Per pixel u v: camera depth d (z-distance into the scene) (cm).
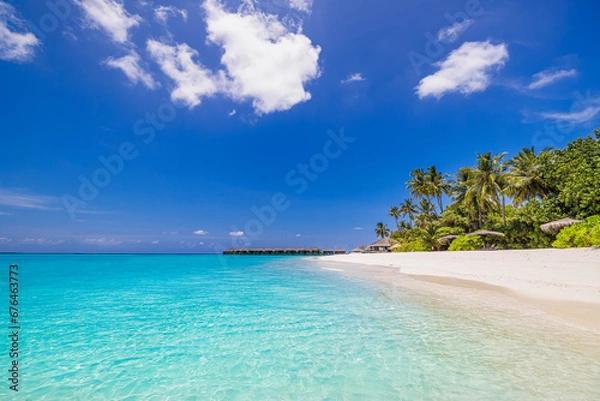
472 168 3981
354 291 1351
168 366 553
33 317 912
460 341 631
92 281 1911
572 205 2652
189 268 3328
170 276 2273
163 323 838
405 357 564
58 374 521
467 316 822
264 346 647
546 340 609
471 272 1741
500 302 962
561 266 1525
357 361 555
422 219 5347
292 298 1205
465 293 1152
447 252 3259
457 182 4481
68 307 1061
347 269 2764
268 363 560
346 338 682
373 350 605
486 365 512
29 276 2245
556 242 2295
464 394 425
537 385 438
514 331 673
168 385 482
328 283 1700
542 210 2983
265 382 486
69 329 782
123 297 1266
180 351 625
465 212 4400
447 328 725
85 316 925
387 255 4247
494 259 2186
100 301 1173
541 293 1034
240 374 517
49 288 1562
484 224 3800
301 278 2048
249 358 585
